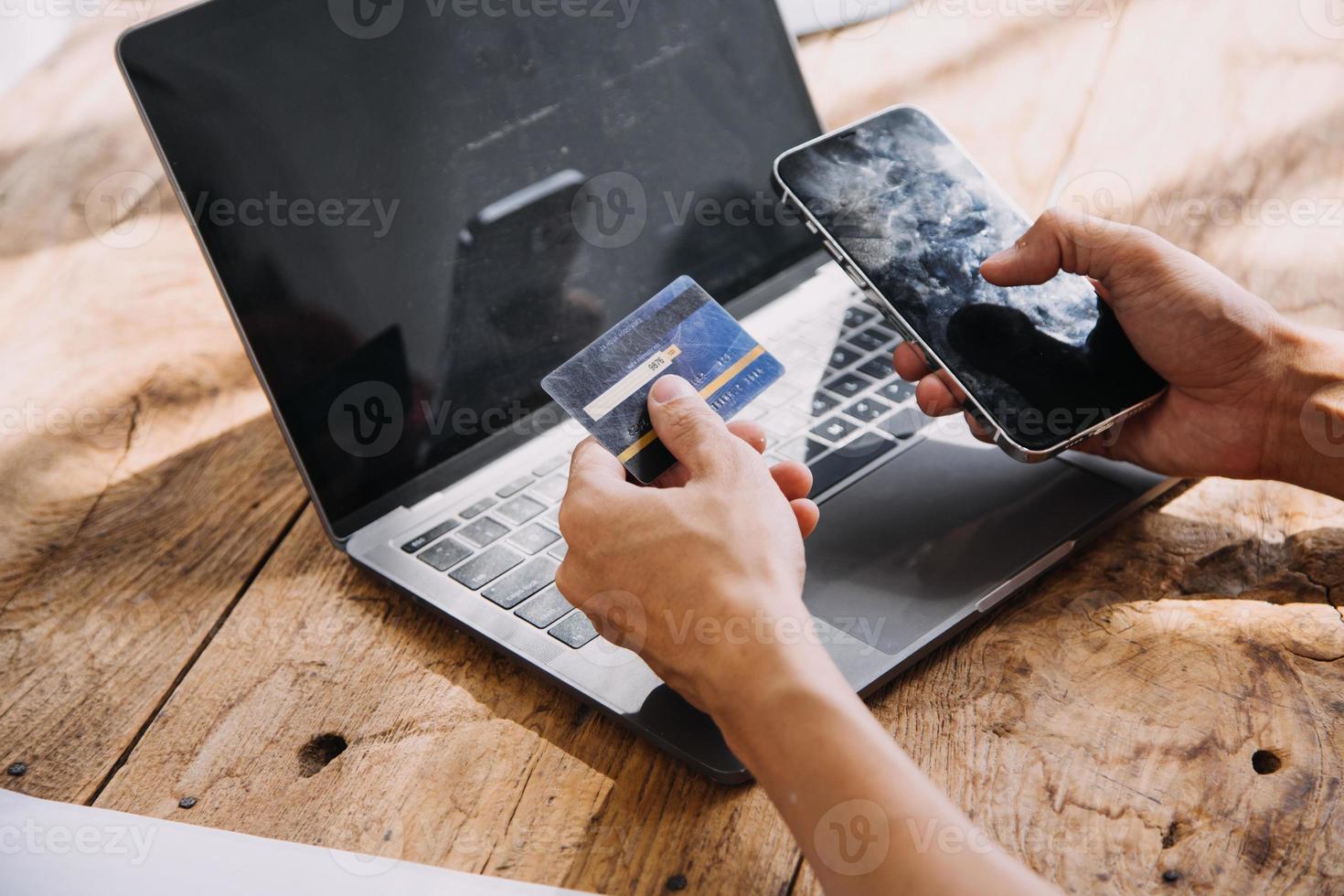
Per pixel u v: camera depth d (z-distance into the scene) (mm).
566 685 626
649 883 546
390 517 749
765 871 548
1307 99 1130
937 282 760
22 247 1075
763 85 925
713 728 595
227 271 711
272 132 730
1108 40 1242
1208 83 1158
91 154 1174
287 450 849
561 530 571
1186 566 697
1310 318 866
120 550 770
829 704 469
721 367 668
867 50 1253
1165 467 741
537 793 591
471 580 697
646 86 873
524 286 816
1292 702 607
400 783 600
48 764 622
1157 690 620
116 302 1009
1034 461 691
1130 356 733
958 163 823
